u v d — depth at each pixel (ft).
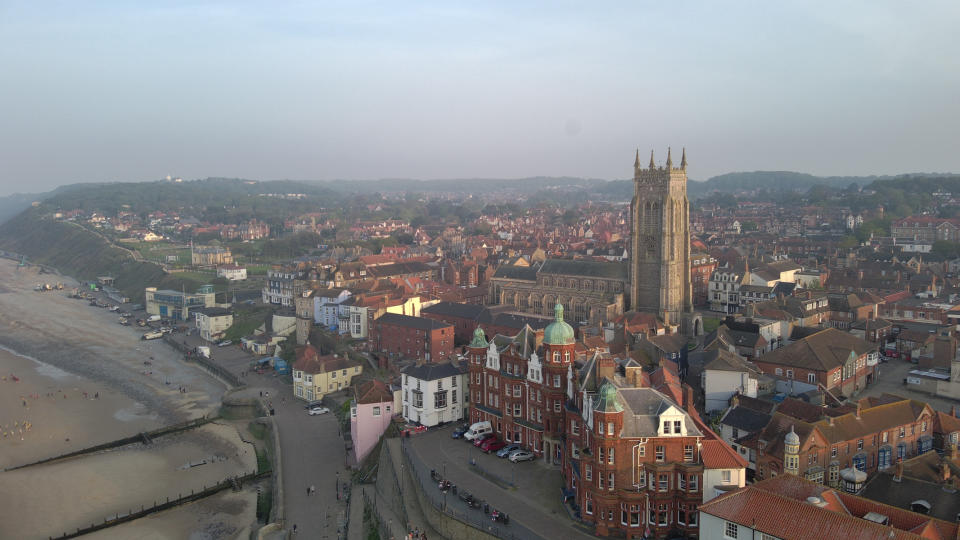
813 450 343.67
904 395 511.81
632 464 318.24
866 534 231.71
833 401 431.02
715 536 267.39
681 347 549.13
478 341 475.31
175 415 640.17
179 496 474.08
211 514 452.35
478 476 395.14
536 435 421.59
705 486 309.22
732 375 452.35
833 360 494.18
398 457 446.19
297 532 400.26
